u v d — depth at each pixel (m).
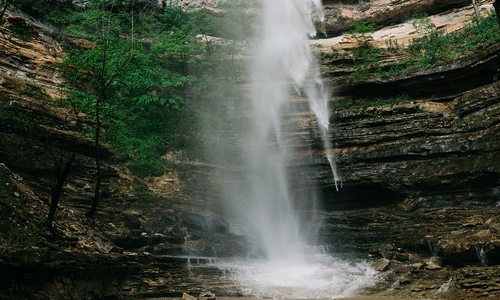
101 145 17.86
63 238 12.28
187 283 13.73
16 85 17.64
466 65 19.95
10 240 10.62
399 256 16.31
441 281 13.87
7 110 15.73
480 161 17.28
